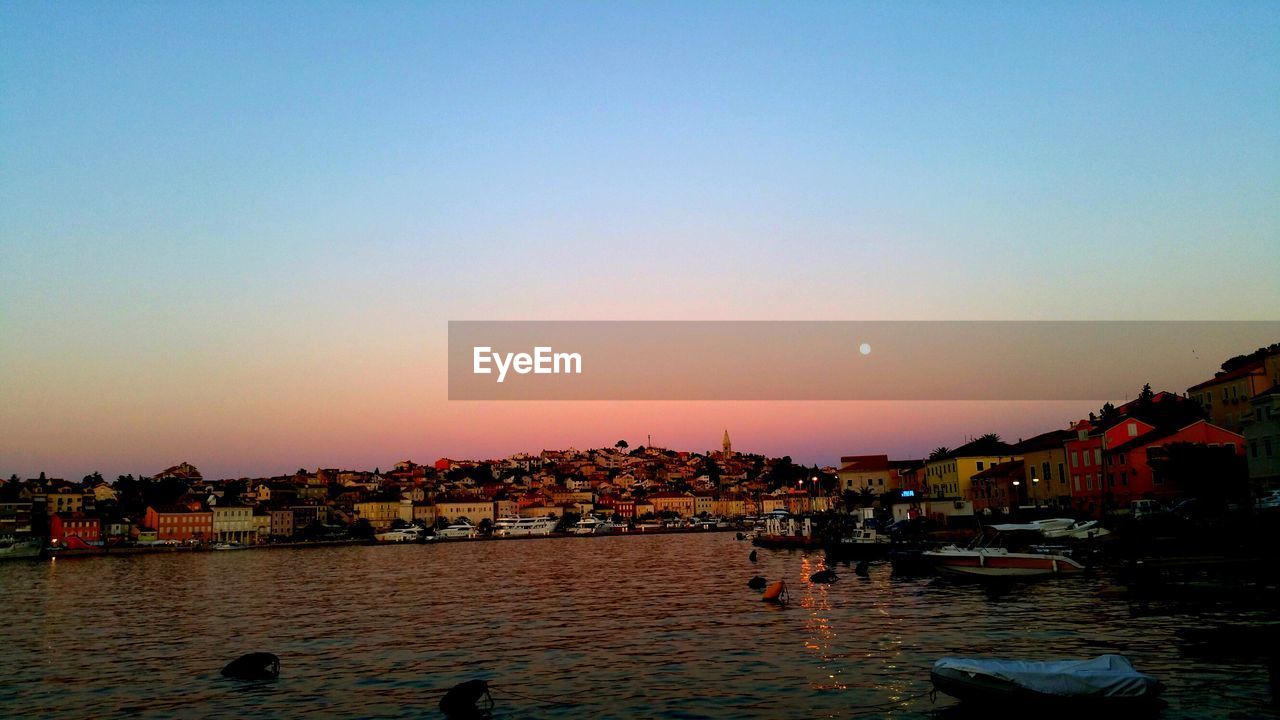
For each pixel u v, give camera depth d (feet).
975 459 490.08
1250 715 98.63
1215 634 130.21
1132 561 205.87
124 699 127.03
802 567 337.93
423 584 323.37
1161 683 101.96
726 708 111.86
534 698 120.78
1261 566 187.32
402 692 126.93
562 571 376.27
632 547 631.97
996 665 106.42
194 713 117.80
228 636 187.73
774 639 158.71
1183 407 372.79
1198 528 225.97
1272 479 262.26
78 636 194.18
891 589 230.27
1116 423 354.74
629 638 167.22
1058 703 101.65
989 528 306.96
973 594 208.95
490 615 212.64
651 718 108.68
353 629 193.67
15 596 308.60
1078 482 378.12
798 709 110.01
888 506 506.48
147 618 227.81
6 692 133.69
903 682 120.98
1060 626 155.84
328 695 126.00
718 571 336.70
